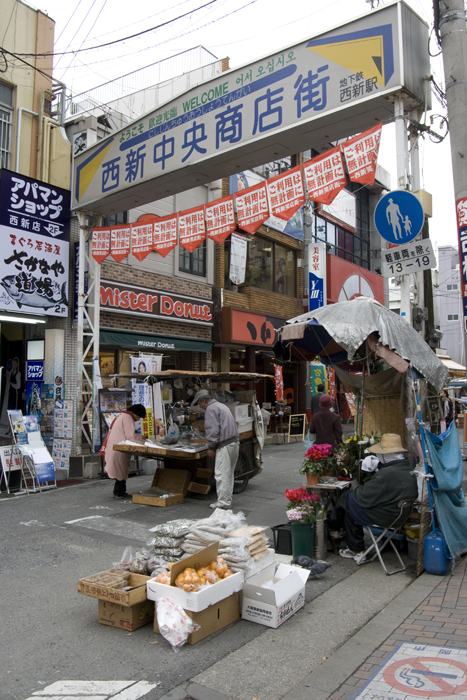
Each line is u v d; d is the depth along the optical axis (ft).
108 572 13.57
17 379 37.68
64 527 21.21
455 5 20.90
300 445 51.47
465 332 20.83
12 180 31.94
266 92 23.84
